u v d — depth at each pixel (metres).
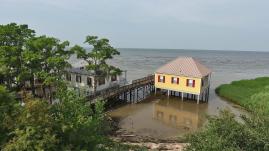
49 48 32.91
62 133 9.71
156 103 42.22
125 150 13.66
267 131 11.64
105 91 38.94
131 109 38.62
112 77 44.16
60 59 30.67
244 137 11.46
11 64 30.72
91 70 40.84
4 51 30.09
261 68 112.12
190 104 41.94
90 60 41.12
